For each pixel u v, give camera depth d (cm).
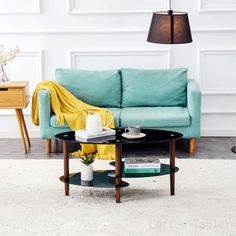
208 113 879
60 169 751
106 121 798
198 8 864
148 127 799
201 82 877
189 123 798
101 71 853
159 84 845
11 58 827
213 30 866
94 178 680
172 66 877
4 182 715
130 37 873
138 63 877
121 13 869
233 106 879
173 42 714
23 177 728
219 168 746
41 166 760
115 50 873
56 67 878
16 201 668
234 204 656
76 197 677
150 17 870
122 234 599
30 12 867
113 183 667
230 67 874
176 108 831
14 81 855
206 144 848
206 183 706
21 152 823
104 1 868
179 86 843
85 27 873
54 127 801
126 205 656
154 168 670
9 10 867
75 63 878
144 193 684
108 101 846
